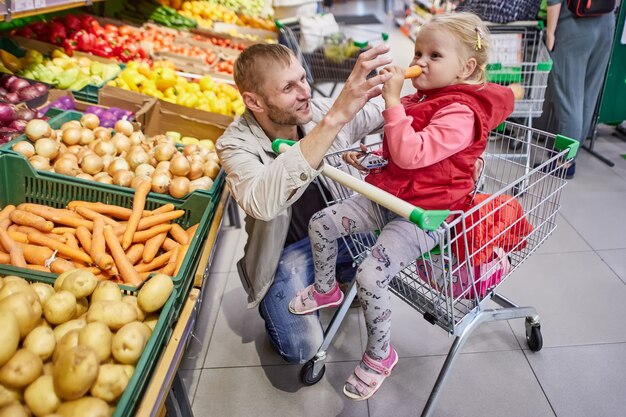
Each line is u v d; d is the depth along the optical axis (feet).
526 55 11.96
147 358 3.84
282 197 4.62
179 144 8.05
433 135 4.70
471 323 5.58
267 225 5.74
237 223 10.40
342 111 4.29
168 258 5.92
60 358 3.40
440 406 6.36
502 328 7.59
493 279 5.49
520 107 11.51
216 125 8.89
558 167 5.65
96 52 10.99
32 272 4.72
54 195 6.47
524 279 8.65
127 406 3.54
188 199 6.40
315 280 5.82
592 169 12.60
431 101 5.00
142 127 8.83
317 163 4.48
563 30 11.41
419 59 5.10
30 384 3.50
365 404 6.42
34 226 5.83
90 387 3.54
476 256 5.10
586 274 8.76
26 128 6.84
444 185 4.97
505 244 5.49
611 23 11.32
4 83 8.44
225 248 9.75
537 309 7.95
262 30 15.83
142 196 6.25
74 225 6.00
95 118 7.71
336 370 6.95
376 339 5.09
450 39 4.92
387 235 4.96
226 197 7.23
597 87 12.26
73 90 9.11
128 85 9.78
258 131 5.82
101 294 4.35
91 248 5.64
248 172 5.20
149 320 4.51
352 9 33.09
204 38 14.03
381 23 28.37
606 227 10.13
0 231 5.48
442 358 7.11
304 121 5.69
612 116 13.80
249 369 6.99
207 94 10.05
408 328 7.66
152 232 6.05
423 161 4.67
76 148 7.14
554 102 12.12
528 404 6.35
